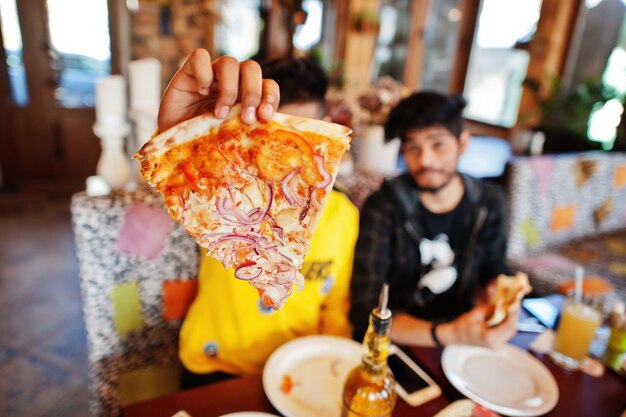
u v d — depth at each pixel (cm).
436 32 466
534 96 363
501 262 153
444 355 103
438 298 144
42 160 423
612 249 250
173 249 118
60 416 177
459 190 141
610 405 92
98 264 112
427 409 86
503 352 106
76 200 109
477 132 453
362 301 122
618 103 329
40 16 390
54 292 263
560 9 353
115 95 138
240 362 110
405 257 137
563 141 322
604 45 347
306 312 113
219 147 53
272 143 53
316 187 52
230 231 52
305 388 90
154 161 52
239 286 106
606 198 263
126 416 78
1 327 228
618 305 116
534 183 225
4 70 393
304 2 387
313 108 108
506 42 409
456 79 468
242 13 448
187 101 60
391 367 97
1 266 289
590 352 110
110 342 117
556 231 244
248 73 54
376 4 378
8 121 403
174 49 441
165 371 126
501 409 86
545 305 134
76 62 414
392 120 135
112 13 404
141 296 118
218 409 81
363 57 384
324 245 112
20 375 197
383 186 139
